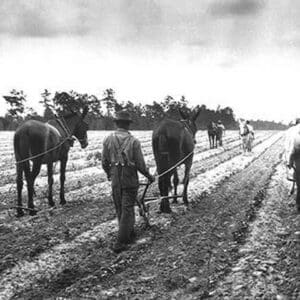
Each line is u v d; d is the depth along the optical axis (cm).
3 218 1023
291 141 1023
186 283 605
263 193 1319
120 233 779
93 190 1446
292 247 748
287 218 987
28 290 592
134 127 7750
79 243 812
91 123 8088
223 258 702
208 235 840
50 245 792
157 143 1049
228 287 587
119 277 633
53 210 1110
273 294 555
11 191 1416
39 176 1808
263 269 638
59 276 642
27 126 1082
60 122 1216
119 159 780
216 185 1523
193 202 1192
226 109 8788
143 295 567
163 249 762
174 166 1037
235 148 3684
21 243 806
